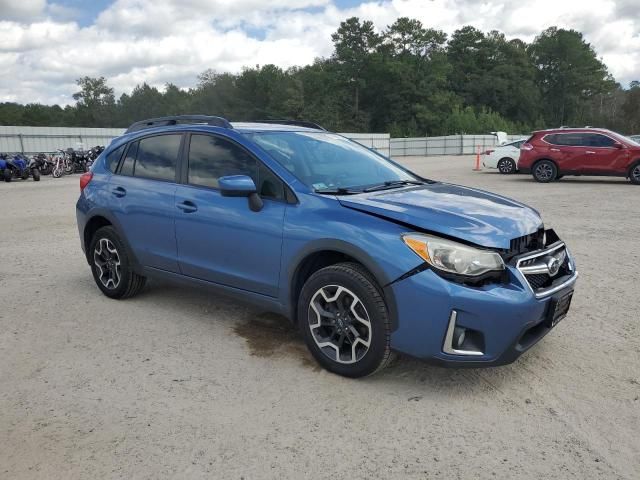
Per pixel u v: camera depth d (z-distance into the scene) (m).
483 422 3.07
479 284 3.15
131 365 3.84
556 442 2.88
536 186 15.30
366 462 2.73
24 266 6.73
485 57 106.38
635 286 5.54
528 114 106.25
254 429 3.02
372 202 3.57
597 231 8.38
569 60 112.06
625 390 3.41
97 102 111.94
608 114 118.00
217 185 4.25
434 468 2.68
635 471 2.64
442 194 3.96
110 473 2.67
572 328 4.43
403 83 87.88
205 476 2.63
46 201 13.72
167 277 4.72
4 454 2.83
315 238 3.54
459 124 85.25
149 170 4.85
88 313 4.92
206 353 4.02
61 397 3.40
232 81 93.62
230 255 4.11
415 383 3.52
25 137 36.34
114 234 5.11
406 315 3.22
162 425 3.08
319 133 4.81
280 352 4.02
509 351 3.19
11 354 4.05
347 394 3.39
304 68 96.50
